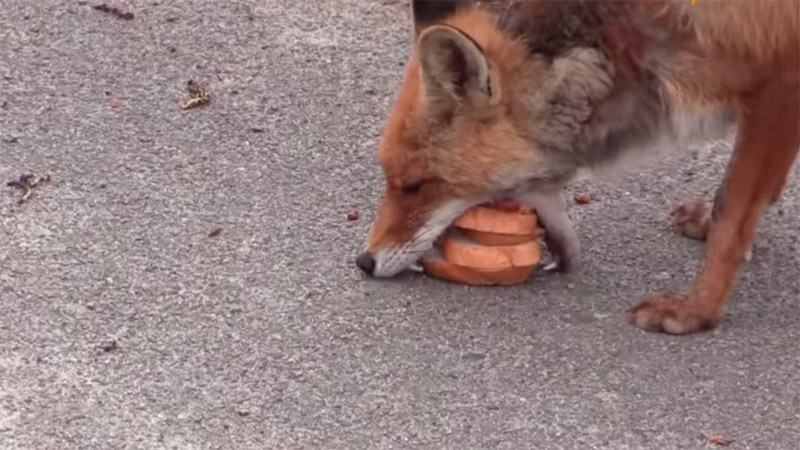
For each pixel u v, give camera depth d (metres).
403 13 9.36
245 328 6.38
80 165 7.62
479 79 6.11
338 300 6.58
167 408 5.88
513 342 6.31
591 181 7.61
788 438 5.76
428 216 6.56
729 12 5.90
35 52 8.73
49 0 9.32
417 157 6.39
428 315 6.48
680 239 7.12
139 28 9.04
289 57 8.80
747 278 6.85
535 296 6.64
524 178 6.43
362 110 8.27
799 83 6.05
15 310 6.46
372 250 6.66
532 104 6.23
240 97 8.35
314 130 8.05
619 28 6.09
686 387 6.05
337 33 9.11
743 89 6.11
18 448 5.66
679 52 6.07
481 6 6.38
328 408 5.89
